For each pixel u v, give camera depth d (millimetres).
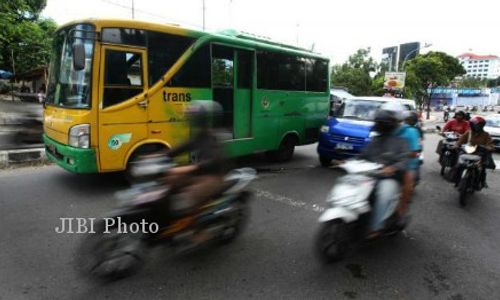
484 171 6922
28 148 9414
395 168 4184
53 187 6398
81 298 3219
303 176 8133
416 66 37719
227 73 7641
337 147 8656
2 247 4121
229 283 3559
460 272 4004
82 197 5906
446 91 71000
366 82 43094
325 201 6289
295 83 9492
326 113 10898
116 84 5891
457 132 8891
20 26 22594
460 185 6512
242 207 4441
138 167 3855
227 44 7520
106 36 5723
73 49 5559
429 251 4508
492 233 5262
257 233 4793
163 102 6461
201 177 3818
